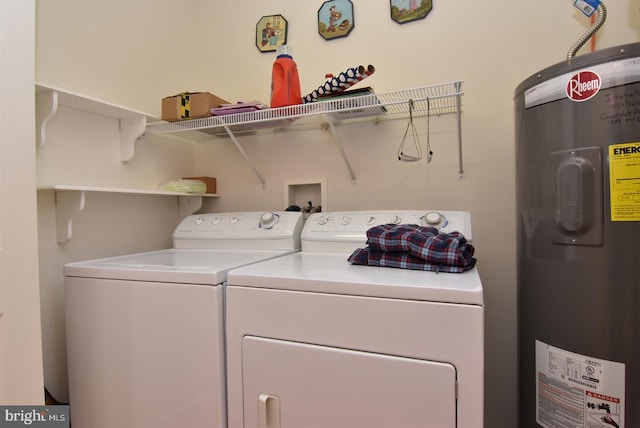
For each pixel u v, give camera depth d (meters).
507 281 1.49
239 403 0.94
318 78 1.80
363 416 0.81
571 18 1.41
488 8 1.53
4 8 0.88
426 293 0.77
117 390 1.07
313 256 1.33
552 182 0.99
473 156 1.54
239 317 0.94
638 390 0.88
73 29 1.39
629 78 0.87
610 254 0.90
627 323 0.88
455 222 1.27
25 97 0.92
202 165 2.05
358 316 0.82
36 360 0.93
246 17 1.96
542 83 1.02
